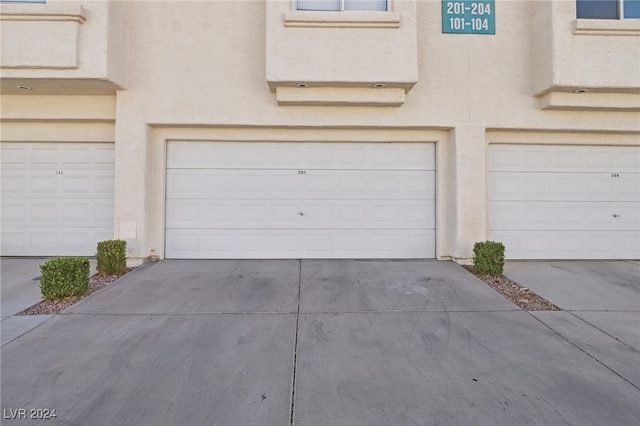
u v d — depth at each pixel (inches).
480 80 289.0
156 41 282.4
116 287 230.5
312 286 233.8
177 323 177.9
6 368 136.2
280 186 302.8
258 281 243.4
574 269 280.5
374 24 255.8
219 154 301.7
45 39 247.1
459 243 288.7
